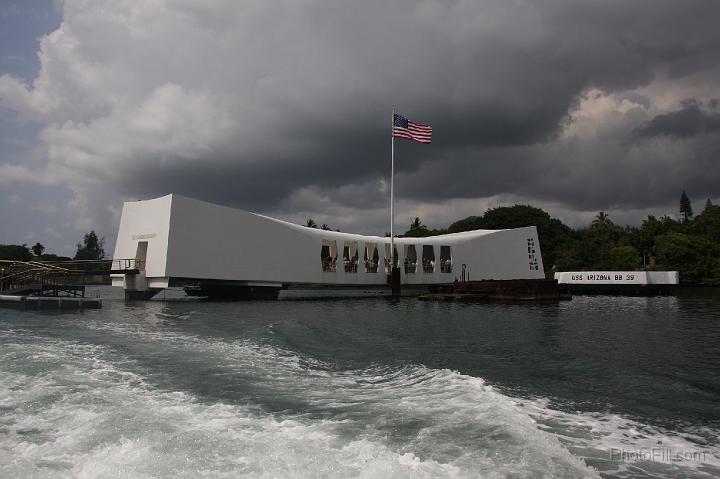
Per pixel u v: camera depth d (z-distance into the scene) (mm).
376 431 6941
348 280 51062
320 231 50656
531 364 13547
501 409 8141
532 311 33625
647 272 60719
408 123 50562
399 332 20531
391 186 51375
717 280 87875
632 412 8688
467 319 26984
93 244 170875
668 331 21875
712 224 107938
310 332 19469
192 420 7344
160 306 34344
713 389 10586
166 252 38375
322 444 6309
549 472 5617
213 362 12383
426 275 56219
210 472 5344
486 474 5523
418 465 5707
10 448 6211
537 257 61969
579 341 18359
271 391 9461
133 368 11484
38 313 27641
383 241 54781
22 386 9477
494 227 110000
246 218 43500
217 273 41062
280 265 45594
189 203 39781
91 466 5535
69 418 7426
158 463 5582
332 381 10547
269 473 5328
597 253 97375
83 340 16281
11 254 97250
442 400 8766
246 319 24594
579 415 8453
